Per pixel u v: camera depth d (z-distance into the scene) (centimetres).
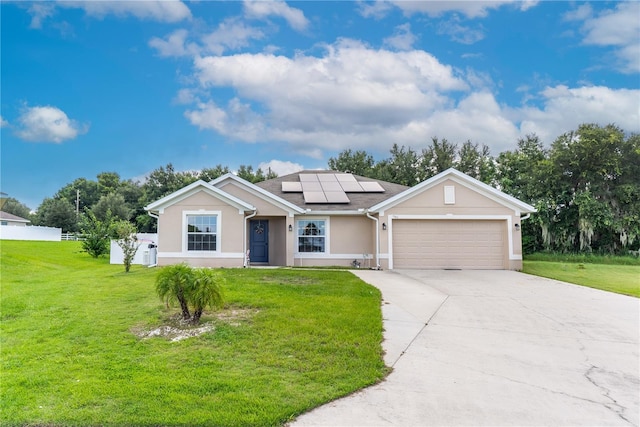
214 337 618
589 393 440
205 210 1580
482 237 1617
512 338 650
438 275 1391
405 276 1351
